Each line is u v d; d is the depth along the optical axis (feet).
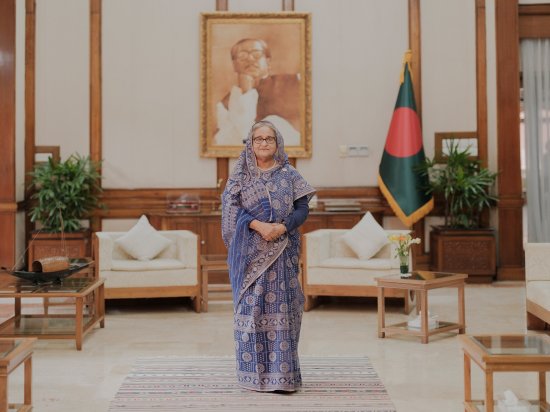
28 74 25.23
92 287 14.96
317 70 25.95
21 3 24.75
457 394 10.84
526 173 25.63
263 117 25.77
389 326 15.47
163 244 19.49
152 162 25.73
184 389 11.02
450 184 24.02
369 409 9.97
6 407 8.16
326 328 16.46
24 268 24.86
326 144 25.95
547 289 14.51
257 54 25.72
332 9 25.94
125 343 14.75
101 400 10.51
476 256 24.08
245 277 10.98
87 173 24.27
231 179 11.50
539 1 25.41
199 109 25.76
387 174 24.79
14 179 23.67
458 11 25.77
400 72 25.63
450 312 18.47
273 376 10.79
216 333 15.88
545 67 25.57
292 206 11.39
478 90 25.63
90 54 25.52
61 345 14.52
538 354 8.36
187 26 25.81
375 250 19.16
